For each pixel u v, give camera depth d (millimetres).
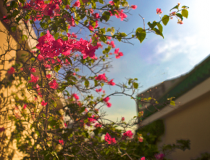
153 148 3166
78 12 1692
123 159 2580
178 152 4309
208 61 3092
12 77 2217
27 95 2760
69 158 2051
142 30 1409
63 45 1243
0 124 1938
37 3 1654
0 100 1961
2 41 1983
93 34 1983
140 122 2344
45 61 1893
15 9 1717
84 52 1404
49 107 2203
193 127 3873
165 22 1354
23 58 2502
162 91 3885
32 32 2230
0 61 1947
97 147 2090
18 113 2350
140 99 2285
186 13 1371
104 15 1621
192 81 3496
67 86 2055
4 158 1990
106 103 2488
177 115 4461
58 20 1485
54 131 2092
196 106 3795
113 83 2332
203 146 3539
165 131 4914
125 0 1782
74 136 2123
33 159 2047
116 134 2355
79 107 2232
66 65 1991
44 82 2145
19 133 2281
